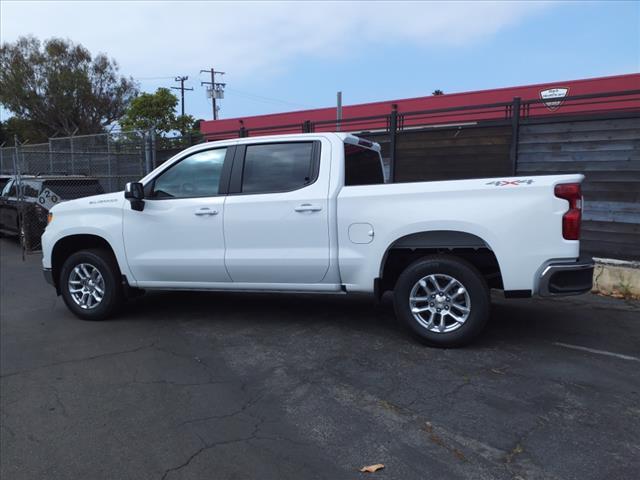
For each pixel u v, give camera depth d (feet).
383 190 16.20
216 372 14.89
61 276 20.72
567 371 14.30
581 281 14.79
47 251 20.95
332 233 16.78
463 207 15.29
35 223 40.14
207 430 11.60
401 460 10.19
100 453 10.82
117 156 50.80
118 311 20.85
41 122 138.51
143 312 21.50
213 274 18.45
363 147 19.77
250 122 56.29
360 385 13.70
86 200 20.56
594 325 18.67
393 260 17.08
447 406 12.35
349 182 17.90
